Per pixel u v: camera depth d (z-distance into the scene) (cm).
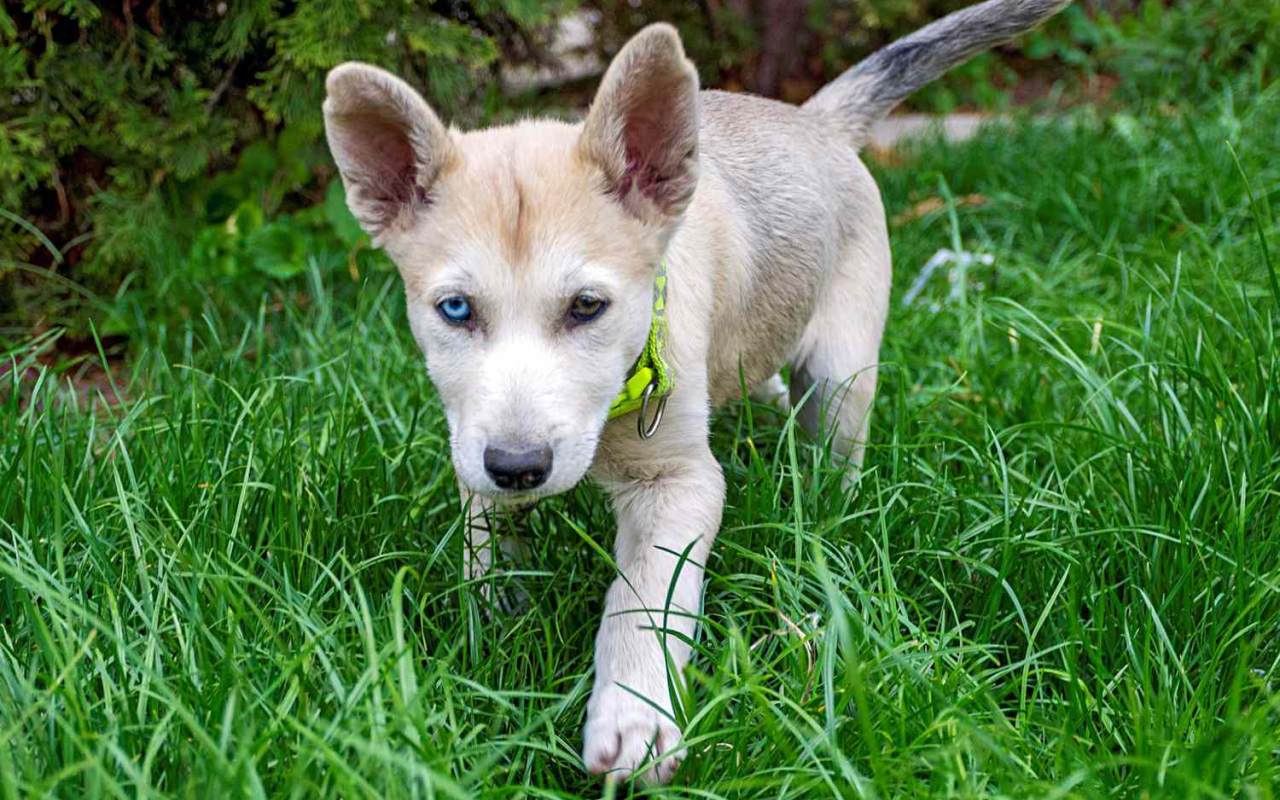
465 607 83
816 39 205
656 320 83
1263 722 73
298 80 126
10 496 89
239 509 86
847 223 104
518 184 79
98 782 66
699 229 89
